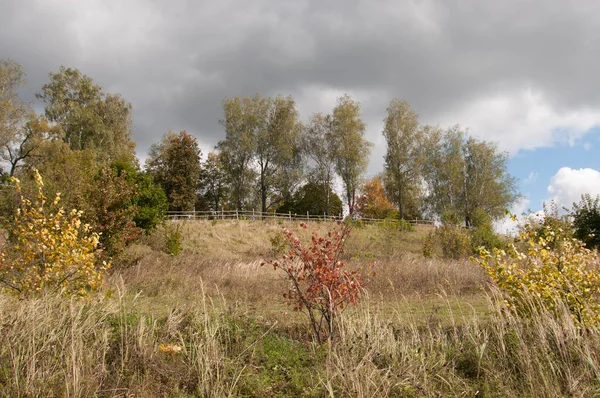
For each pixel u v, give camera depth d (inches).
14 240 366.6
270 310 373.7
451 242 985.5
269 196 1972.2
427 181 1925.4
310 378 208.4
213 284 520.4
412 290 512.7
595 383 203.2
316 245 268.7
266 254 1014.4
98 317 258.7
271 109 1835.6
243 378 205.2
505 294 276.4
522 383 208.2
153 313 309.3
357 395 181.9
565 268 259.4
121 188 567.8
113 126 1772.9
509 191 1734.7
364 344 238.8
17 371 186.1
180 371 210.2
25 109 1332.4
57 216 306.3
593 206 768.9
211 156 2124.8
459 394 196.7
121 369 206.8
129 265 573.3
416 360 225.5
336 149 1779.0
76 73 1772.9
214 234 1162.0
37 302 251.9
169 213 1561.3
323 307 264.8
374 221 1560.0
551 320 236.2
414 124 1776.6
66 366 197.9
